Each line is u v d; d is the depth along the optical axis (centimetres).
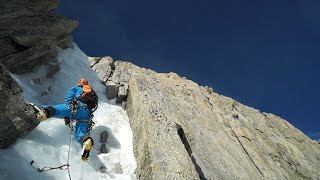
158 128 1009
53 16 1306
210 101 1596
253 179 1120
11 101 782
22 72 1111
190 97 1498
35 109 903
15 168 730
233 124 1464
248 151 1315
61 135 922
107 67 1509
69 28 1375
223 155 1150
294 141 1669
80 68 1354
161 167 867
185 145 1077
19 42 1117
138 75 1370
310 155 1598
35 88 1093
